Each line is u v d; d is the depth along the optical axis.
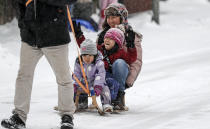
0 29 34.78
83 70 13.41
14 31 34.28
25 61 11.09
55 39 10.75
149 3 49.12
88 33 34.03
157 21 43.16
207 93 17.39
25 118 11.31
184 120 12.44
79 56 13.41
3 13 36.44
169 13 50.62
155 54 30.39
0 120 12.84
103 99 13.72
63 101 11.27
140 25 41.91
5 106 15.48
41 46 10.77
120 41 14.23
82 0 35.03
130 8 47.41
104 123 12.37
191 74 22.48
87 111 14.47
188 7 55.44
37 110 14.58
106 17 14.80
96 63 13.68
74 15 35.19
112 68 14.09
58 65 11.02
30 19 10.66
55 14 10.73
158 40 35.56
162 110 14.57
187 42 35.03
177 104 15.48
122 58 14.38
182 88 19.06
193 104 15.17
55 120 12.77
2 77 22.47
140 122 12.44
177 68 24.64
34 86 20.55
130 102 16.42
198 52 30.70
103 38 14.70
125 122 12.52
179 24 43.78
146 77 22.28
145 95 17.81
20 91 11.16
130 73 14.35
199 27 42.59
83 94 14.20
